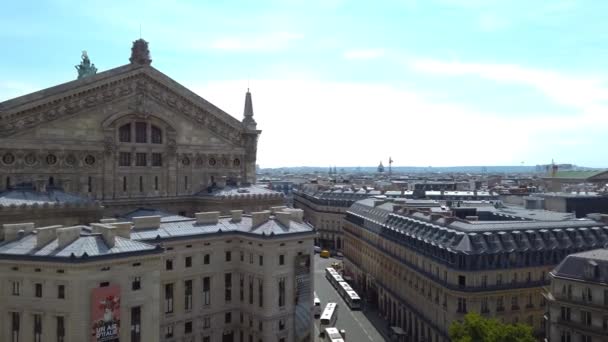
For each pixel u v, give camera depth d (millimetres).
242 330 102938
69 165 108812
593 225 117250
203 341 98625
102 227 79562
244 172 137500
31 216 93062
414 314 121375
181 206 125688
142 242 82125
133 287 76438
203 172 130000
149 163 120312
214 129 131375
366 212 175625
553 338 91875
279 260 98625
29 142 103562
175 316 94250
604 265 86500
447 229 112500
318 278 189625
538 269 105938
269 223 102250
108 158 113562
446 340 104000
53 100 106125
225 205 121812
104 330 72500
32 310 73250
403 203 169250
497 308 102125
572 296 89438
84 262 71000
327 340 113938
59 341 72500
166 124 122562
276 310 98000
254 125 138625
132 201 116812
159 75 120500
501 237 106375
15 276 74125
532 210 152000
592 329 85562
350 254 188875
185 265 96125
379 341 120750
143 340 77125
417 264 121500
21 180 103188
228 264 102688
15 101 102062
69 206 97812
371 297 157875
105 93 113062
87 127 110812
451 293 102250
